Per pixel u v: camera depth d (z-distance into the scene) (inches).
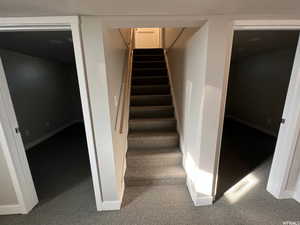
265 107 146.1
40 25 47.3
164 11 44.8
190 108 69.0
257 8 43.7
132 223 57.7
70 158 106.1
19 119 118.3
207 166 60.0
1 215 61.3
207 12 46.3
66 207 64.9
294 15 48.2
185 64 76.3
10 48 105.4
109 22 48.9
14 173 58.2
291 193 65.6
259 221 57.2
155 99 112.1
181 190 73.4
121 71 84.1
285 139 61.0
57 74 167.6
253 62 157.9
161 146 90.4
